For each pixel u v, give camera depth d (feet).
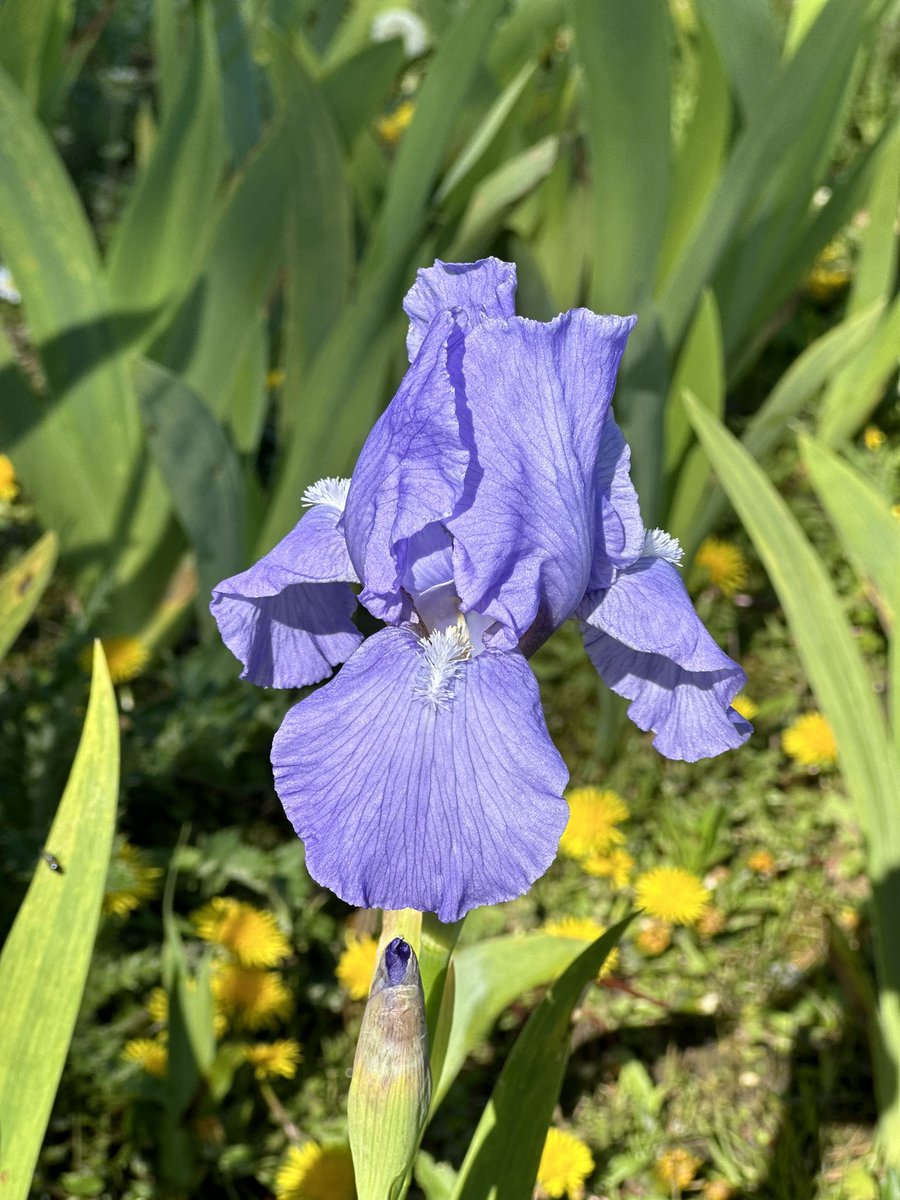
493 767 0.80
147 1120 1.48
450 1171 1.36
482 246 1.95
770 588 2.44
